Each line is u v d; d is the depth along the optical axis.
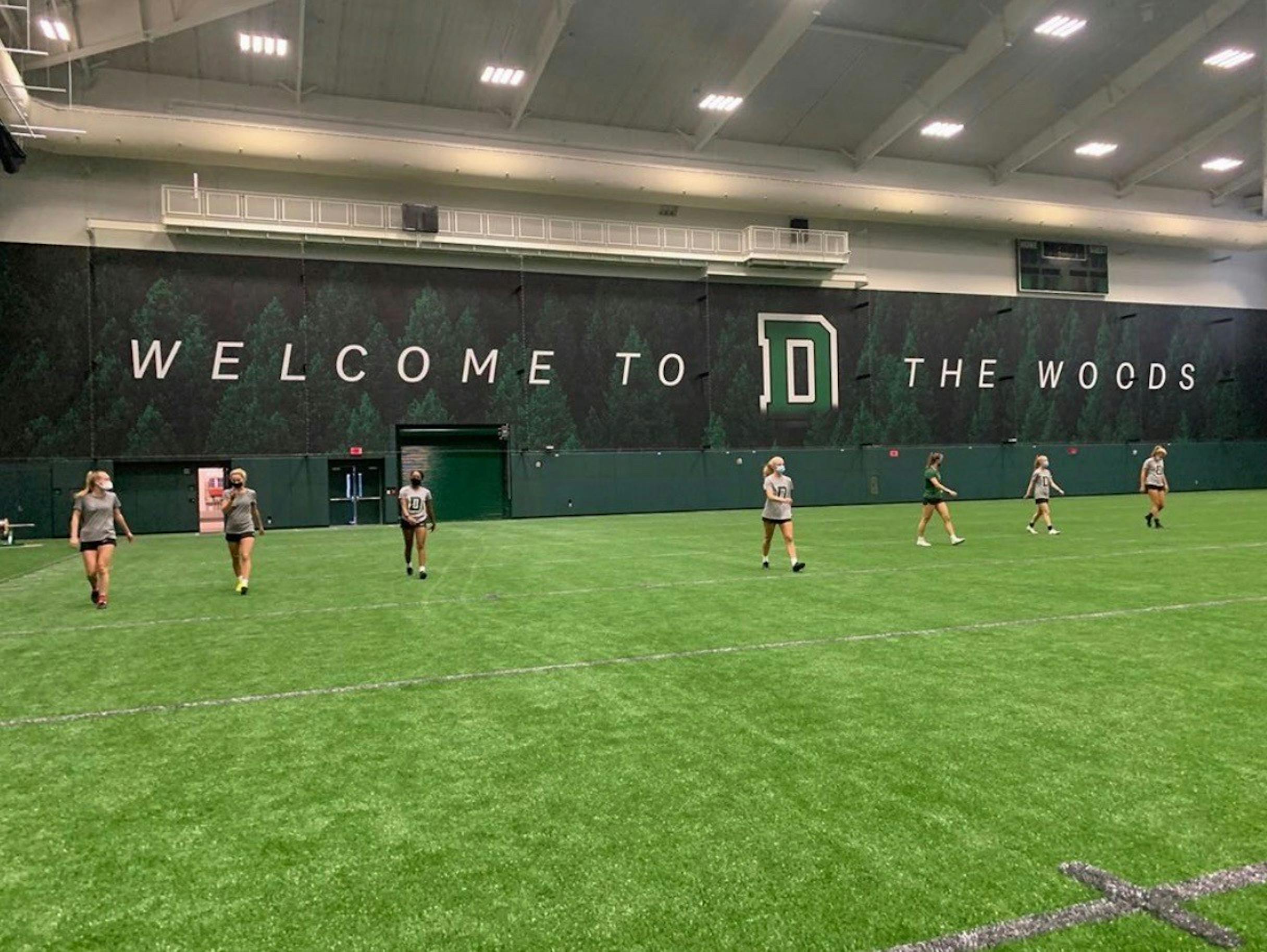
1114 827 3.25
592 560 13.95
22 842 3.34
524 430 29.89
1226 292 41.31
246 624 8.45
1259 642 6.64
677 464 31.73
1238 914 2.59
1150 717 4.68
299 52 23.38
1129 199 38.25
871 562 12.57
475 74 26.75
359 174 27.14
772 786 3.75
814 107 30.03
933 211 33.53
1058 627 7.33
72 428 24.91
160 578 12.99
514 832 3.32
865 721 4.69
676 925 2.60
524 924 2.63
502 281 29.84
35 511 24.45
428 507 12.16
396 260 28.61
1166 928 2.52
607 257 30.56
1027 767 3.92
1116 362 38.59
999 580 10.37
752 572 11.82
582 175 28.77
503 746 4.40
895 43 26.86
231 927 2.66
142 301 25.72
